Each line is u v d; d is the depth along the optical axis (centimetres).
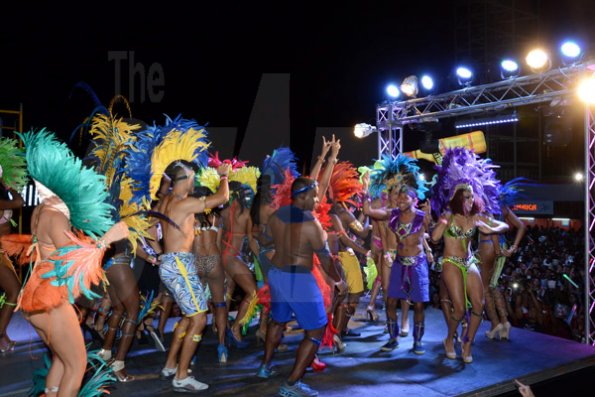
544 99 734
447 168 549
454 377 461
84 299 523
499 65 825
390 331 540
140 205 445
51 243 328
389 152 948
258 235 479
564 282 880
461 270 496
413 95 909
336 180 566
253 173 586
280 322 434
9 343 514
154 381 443
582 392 491
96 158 460
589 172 689
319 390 429
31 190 930
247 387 432
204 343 562
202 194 499
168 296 545
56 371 339
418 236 523
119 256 431
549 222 1590
